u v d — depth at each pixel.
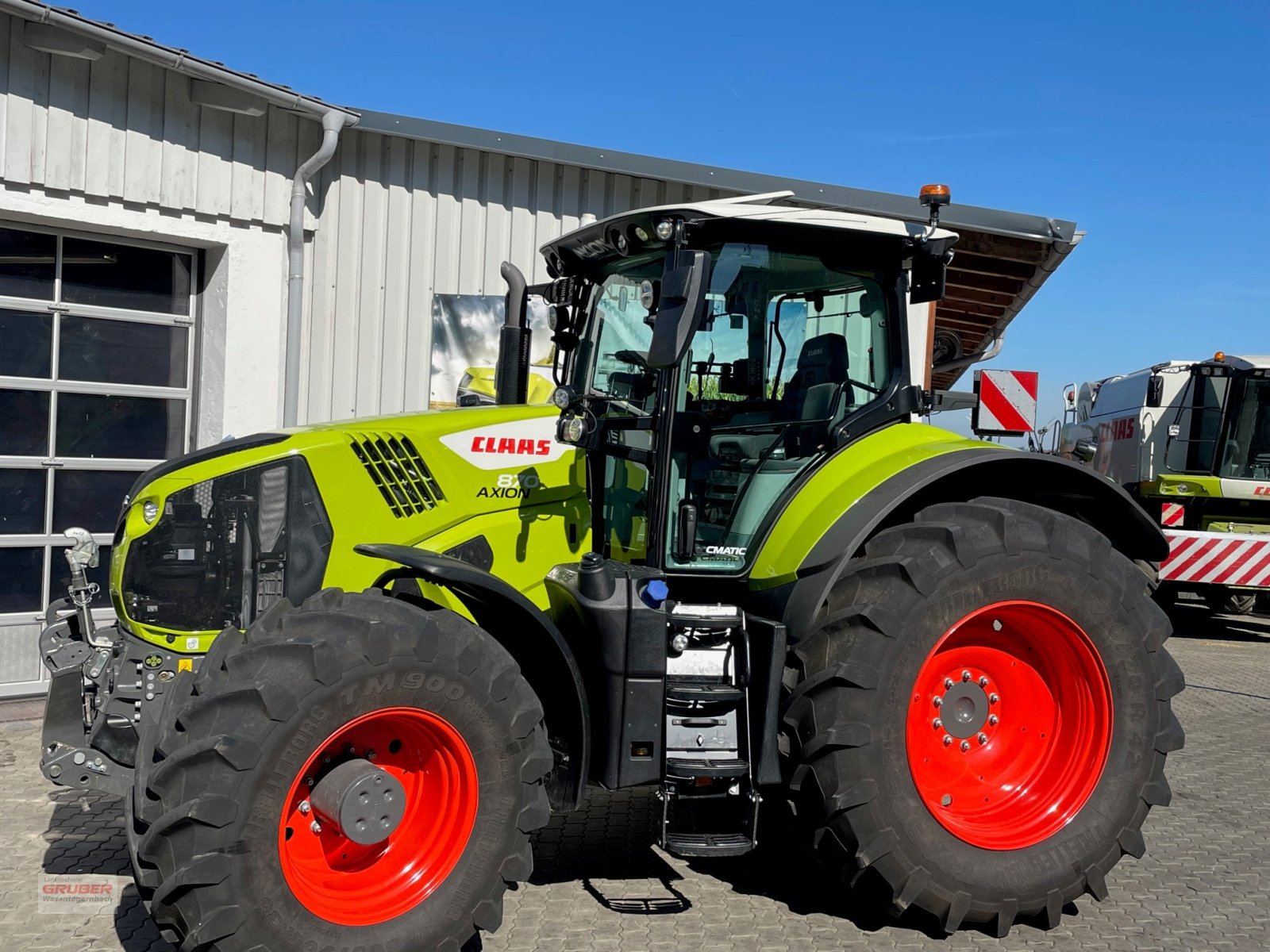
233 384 6.91
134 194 6.41
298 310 6.98
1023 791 3.84
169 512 3.52
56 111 6.11
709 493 3.84
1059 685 3.91
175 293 6.95
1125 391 13.40
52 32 5.90
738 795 3.49
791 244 3.89
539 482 3.96
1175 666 3.92
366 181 7.24
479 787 3.19
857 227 3.80
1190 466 11.23
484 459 3.91
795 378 3.99
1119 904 3.87
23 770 5.08
